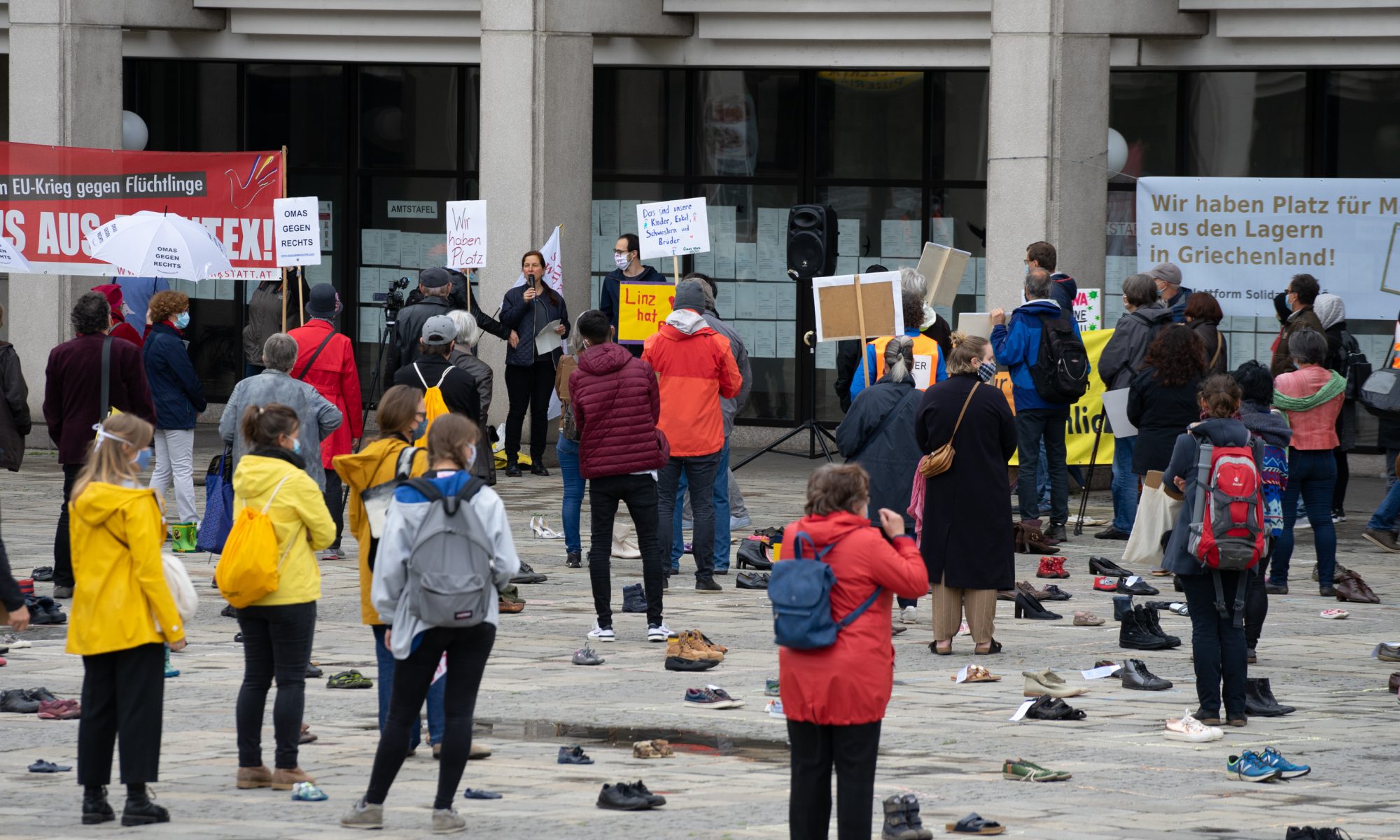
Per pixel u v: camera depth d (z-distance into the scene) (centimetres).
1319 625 3130
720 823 1780
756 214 5741
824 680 1616
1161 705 2486
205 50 5753
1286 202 4775
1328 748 2211
